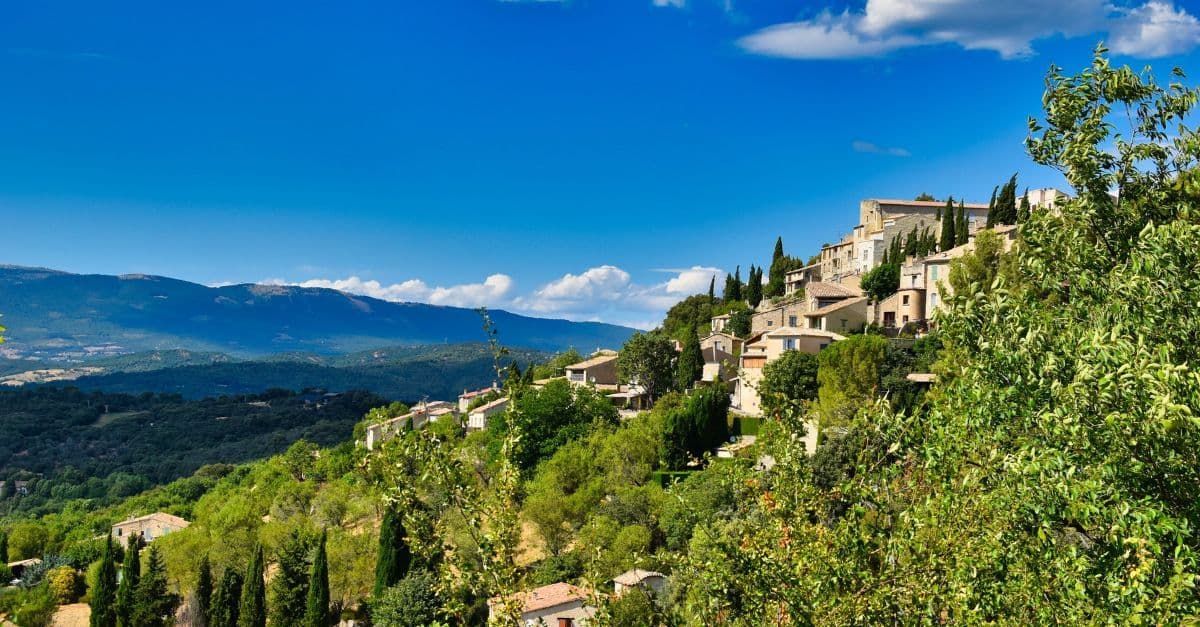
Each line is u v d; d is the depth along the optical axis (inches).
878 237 5777.6
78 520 6451.8
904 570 664.4
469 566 698.2
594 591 767.1
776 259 7071.9
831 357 3304.6
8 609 3885.3
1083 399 554.9
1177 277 595.8
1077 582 574.9
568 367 5664.4
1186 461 546.9
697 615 735.7
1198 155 733.9
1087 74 731.4
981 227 5511.8
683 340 5723.4
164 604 3233.3
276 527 3747.5
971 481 627.2
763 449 840.3
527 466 3794.3
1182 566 526.9
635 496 2819.9
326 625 2861.7
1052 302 739.4
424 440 703.7
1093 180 716.7
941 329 698.8
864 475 716.7
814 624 669.3
